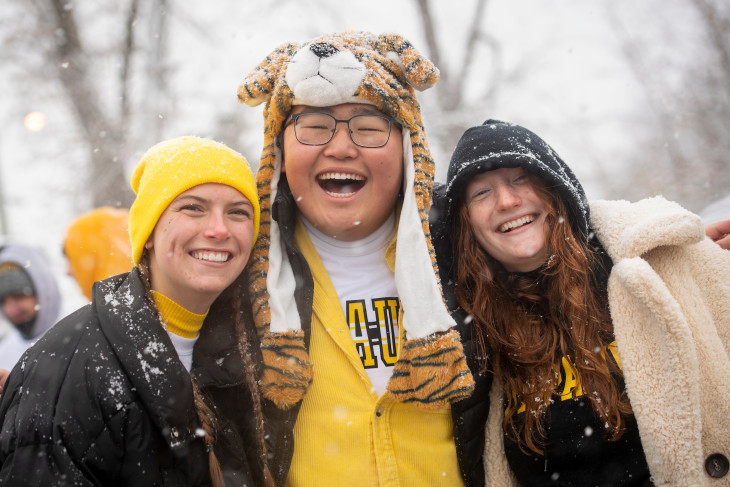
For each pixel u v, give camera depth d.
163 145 1.98
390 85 2.12
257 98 2.22
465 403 2.12
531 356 2.12
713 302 2.10
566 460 2.07
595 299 2.17
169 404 1.67
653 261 2.12
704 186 13.07
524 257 2.17
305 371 2.00
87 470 1.62
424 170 2.17
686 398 1.92
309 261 2.23
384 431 2.06
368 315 2.19
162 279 1.86
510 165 2.13
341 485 2.01
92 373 1.66
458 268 2.28
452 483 2.11
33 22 11.30
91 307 1.81
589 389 2.04
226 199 1.87
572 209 2.17
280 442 1.98
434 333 2.01
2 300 3.40
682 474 1.91
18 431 1.60
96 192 9.96
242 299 2.09
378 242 2.27
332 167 2.10
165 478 1.70
